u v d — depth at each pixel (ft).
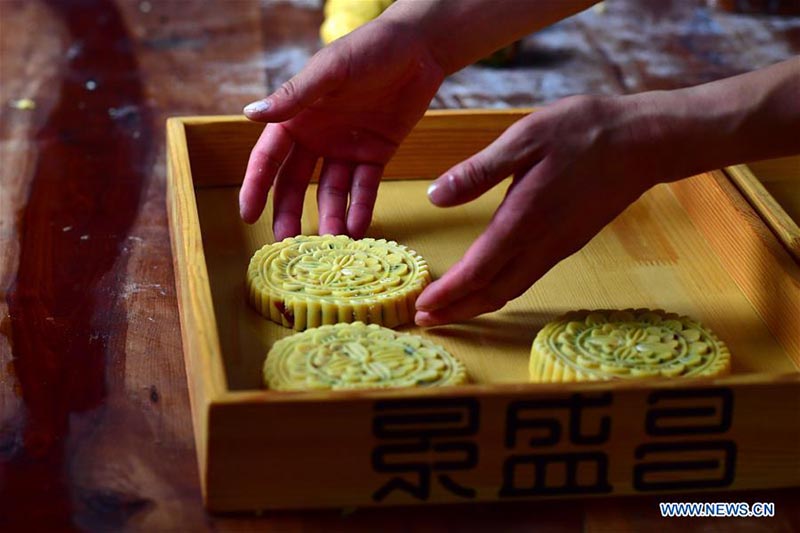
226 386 2.83
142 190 4.19
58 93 4.90
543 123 3.00
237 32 5.65
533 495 2.90
